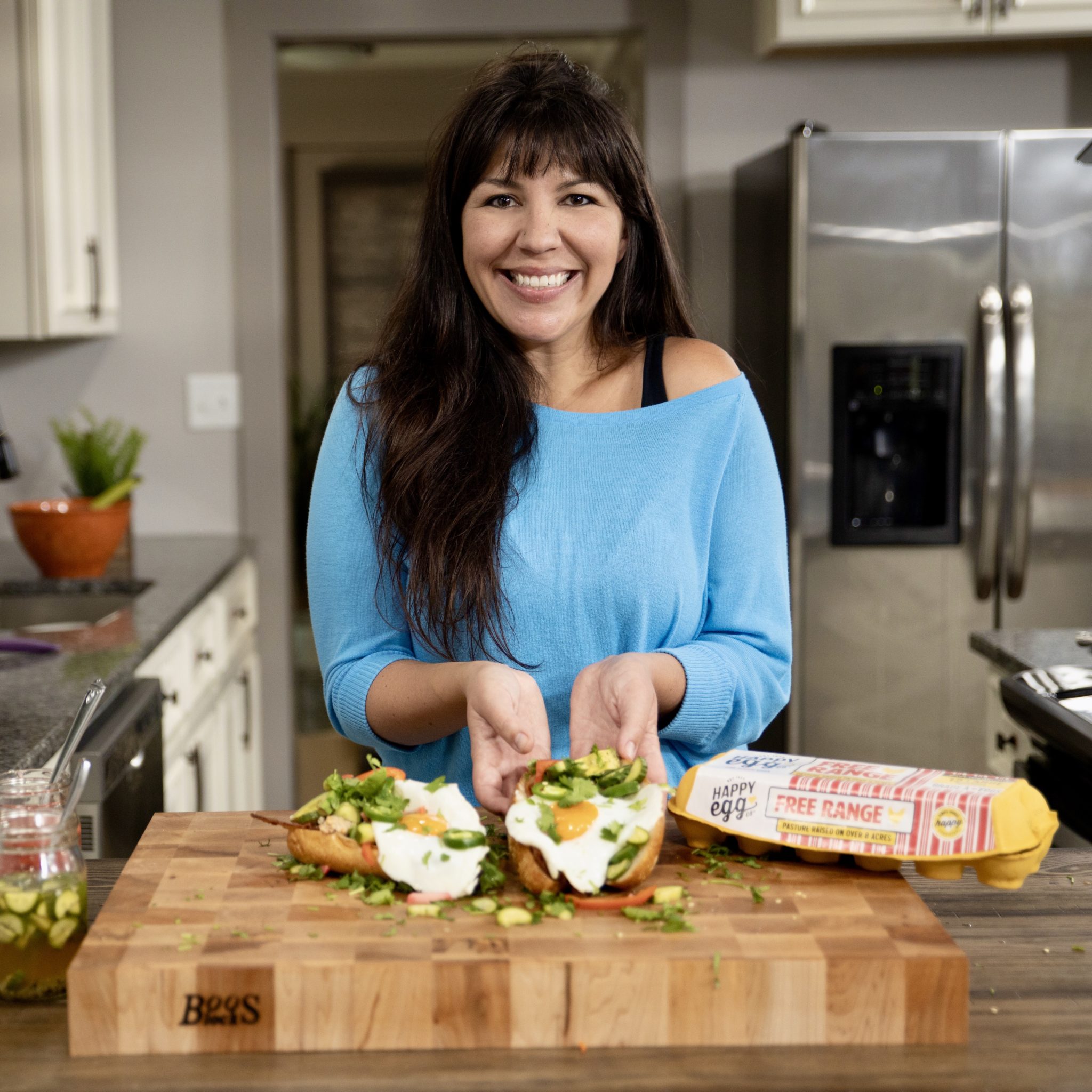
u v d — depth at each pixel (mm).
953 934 909
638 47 3766
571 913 840
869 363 2744
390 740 1200
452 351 1244
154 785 1842
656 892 866
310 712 4891
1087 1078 730
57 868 835
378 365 1275
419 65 5578
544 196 1171
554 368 1299
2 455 2467
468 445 1209
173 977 758
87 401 3158
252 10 3064
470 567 1182
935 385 2758
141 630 2039
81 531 2461
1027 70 3076
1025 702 1613
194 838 985
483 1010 765
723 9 3082
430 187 1243
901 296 2738
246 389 3164
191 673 2365
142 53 3076
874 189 2711
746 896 877
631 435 1246
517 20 3066
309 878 903
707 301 3152
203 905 856
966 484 2789
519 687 1028
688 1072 738
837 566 2805
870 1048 769
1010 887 901
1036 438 2789
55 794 941
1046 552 2812
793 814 936
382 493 1217
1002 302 2740
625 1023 769
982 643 2031
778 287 2811
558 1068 743
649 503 1228
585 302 1214
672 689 1130
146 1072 740
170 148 3102
